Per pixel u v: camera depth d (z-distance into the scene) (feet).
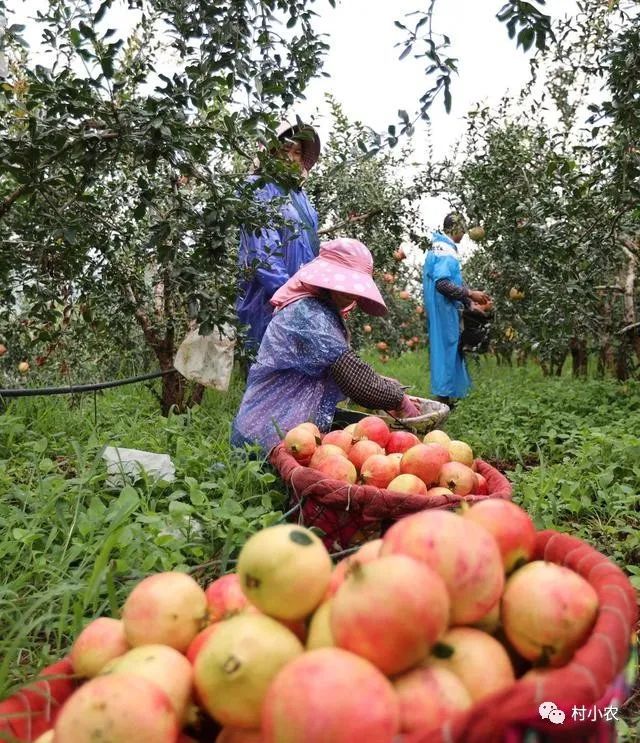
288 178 11.13
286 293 11.63
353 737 2.97
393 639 3.37
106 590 7.37
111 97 9.48
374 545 4.44
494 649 3.74
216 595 4.58
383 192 23.36
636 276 25.48
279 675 3.25
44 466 10.70
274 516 8.65
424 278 22.94
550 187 18.65
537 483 12.10
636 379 25.93
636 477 12.75
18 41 11.59
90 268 15.55
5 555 8.09
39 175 10.03
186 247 12.14
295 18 11.37
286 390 11.41
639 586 8.21
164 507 10.12
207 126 10.40
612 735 3.60
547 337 20.70
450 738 2.94
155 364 22.77
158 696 3.42
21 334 17.95
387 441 9.82
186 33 10.51
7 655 5.49
